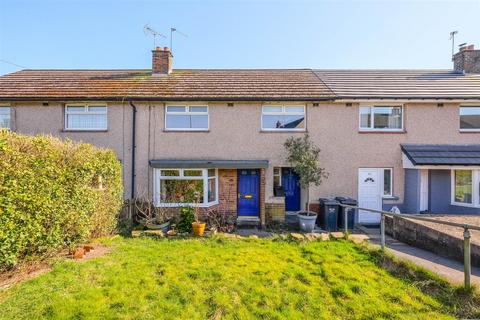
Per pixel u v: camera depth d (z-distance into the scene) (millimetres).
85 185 6582
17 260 4797
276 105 11312
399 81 12680
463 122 11352
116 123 11023
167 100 10812
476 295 4363
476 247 5816
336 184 11047
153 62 13359
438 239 6777
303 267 5750
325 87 11953
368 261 6078
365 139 11109
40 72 13906
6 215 4430
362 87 11992
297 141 9844
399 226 8320
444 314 4020
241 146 11078
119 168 8938
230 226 9609
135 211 10055
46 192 5293
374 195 11117
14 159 4602
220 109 11148
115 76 13250
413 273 5305
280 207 10664
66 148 6090
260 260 6133
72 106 11180
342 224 10109
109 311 3881
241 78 13164
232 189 10961
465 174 10664
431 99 10773
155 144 11023
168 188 10758
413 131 11117
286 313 4027
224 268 5602
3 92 11109
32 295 4117
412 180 10523
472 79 12719
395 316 3957
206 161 10711
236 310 4078
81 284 4590
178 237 8148
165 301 4250
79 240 6477
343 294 4559
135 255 6266
